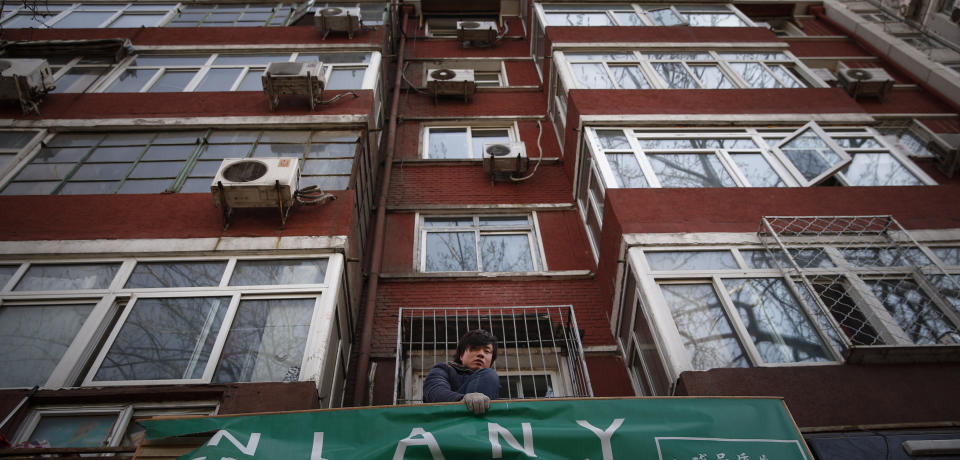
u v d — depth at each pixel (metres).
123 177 9.34
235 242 7.88
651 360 7.50
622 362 8.65
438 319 8.85
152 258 7.64
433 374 6.04
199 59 12.84
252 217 8.27
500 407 5.27
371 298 9.52
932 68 15.45
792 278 7.46
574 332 8.38
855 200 8.88
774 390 6.13
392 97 15.70
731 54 13.46
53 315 6.83
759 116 10.98
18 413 5.69
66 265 7.52
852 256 7.79
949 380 6.24
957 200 8.86
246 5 15.54
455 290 10.17
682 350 6.68
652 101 11.52
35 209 8.30
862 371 6.32
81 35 13.30
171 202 8.55
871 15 19.52
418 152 13.70
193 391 5.96
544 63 15.55
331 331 7.36
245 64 12.77
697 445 5.08
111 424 5.84
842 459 5.26
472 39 18.27
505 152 12.59
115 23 14.62
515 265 10.99
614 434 5.12
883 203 8.80
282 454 4.85
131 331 6.66
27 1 14.69
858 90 14.47
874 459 5.27
